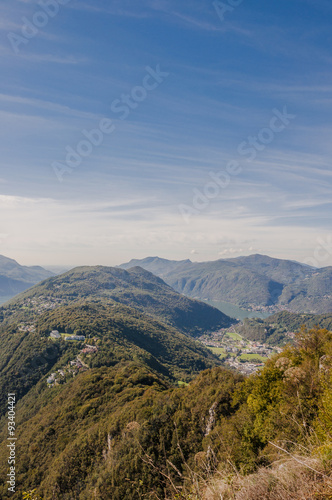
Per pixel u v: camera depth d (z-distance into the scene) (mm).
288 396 11148
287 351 19469
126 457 25875
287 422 9617
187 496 4152
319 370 10523
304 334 19141
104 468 28938
